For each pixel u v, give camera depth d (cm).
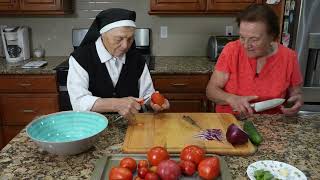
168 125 118
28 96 245
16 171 86
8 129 255
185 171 81
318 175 85
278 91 145
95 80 141
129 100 124
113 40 129
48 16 286
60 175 84
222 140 104
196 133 110
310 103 242
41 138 101
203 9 256
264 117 131
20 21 288
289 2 240
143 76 153
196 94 246
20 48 270
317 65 238
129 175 76
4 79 241
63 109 246
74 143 89
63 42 294
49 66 250
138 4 284
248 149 97
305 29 227
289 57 145
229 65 149
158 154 84
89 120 110
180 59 282
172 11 257
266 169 86
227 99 136
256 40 127
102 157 92
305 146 104
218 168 81
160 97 128
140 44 285
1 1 254
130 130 113
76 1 283
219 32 290
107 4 284
